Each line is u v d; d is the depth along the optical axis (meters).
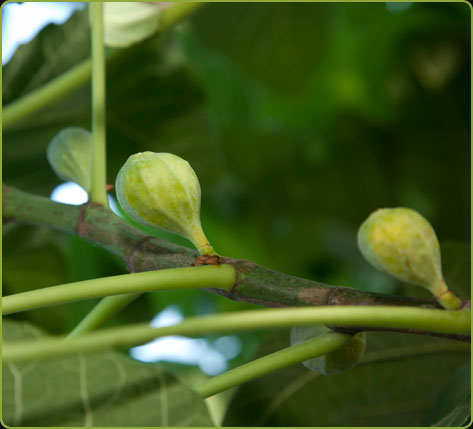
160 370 0.37
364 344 0.38
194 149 0.63
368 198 0.89
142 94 0.60
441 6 0.79
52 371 0.36
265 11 0.72
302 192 0.89
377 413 0.47
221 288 0.37
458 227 0.85
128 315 0.61
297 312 0.34
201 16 0.71
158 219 0.37
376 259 0.37
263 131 0.88
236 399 0.46
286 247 0.89
